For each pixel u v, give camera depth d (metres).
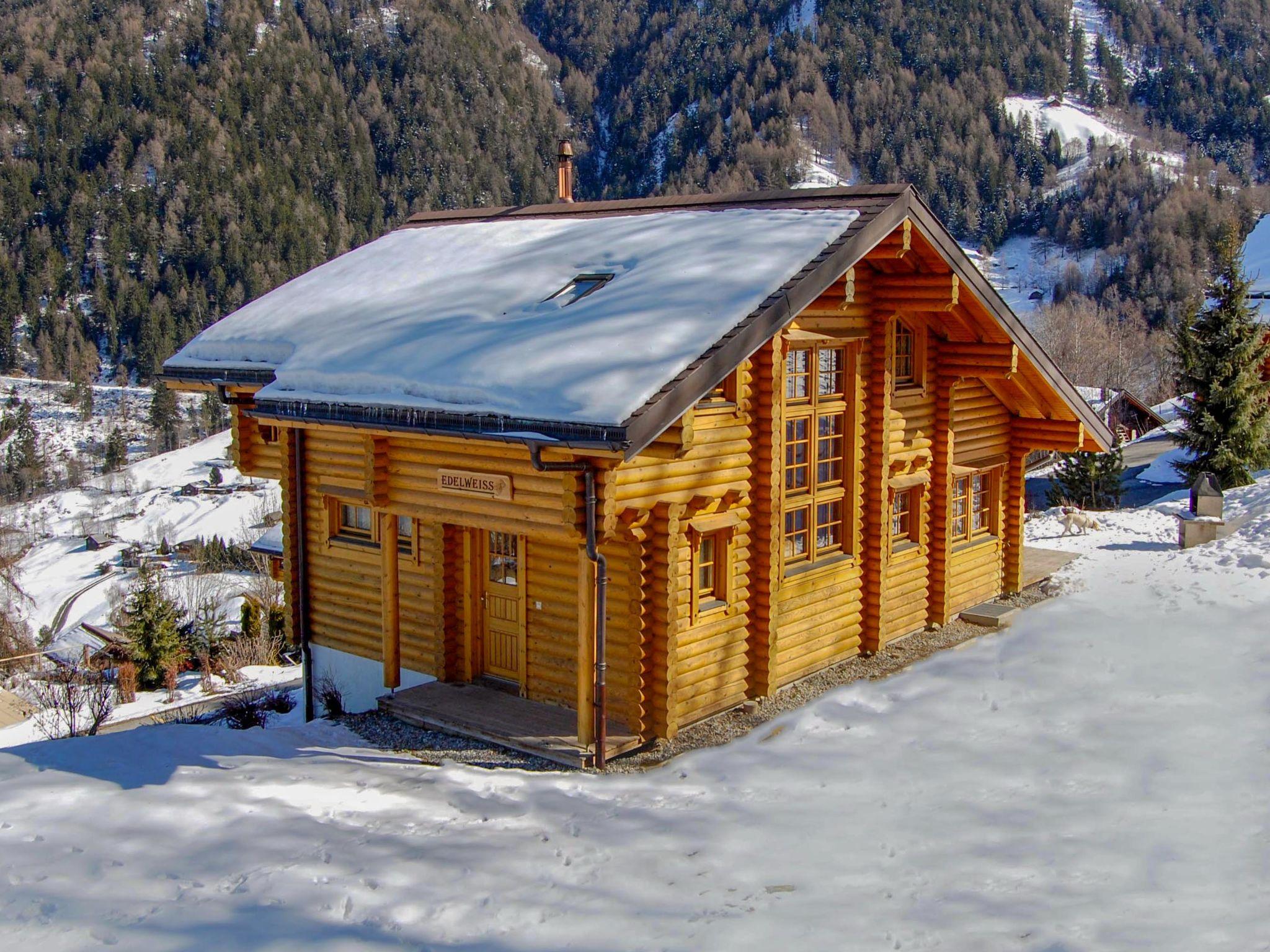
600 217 15.24
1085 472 31.12
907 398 14.48
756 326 10.26
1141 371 75.06
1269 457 30.36
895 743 10.66
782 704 12.28
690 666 11.55
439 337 11.70
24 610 61.38
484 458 11.20
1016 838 8.38
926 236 12.62
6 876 7.85
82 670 25.75
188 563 72.94
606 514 10.13
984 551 16.66
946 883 7.73
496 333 11.36
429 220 17.73
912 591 14.97
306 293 15.38
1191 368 30.14
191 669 25.52
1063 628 14.23
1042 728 10.69
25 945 6.95
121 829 8.70
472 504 11.36
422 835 8.75
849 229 11.77
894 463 14.23
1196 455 31.59
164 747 10.86
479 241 15.51
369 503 12.25
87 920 7.23
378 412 10.87
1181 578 16.50
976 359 14.71
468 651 12.75
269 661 25.00
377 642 13.94
